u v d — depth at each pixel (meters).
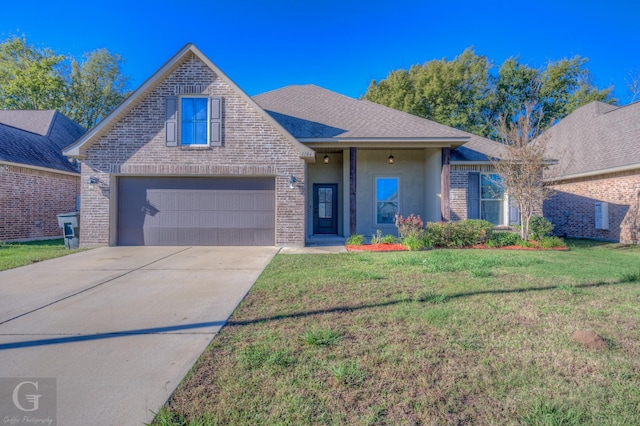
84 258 8.86
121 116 10.88
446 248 10.66
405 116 13.80
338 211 14.48
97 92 31.42
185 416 2.35
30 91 27.23
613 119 16.17
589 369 2.96
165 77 10.93
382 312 4.43
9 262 8.07
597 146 15.33
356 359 3.14
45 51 28.38
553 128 19.81
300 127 12.52
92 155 10.82
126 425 2.28
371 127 12.66
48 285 6.08
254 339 3.63
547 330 3.82
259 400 2.53
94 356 3.29
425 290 5.49
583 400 2.50
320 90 16.48
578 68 29.36
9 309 4.72
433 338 3.61
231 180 11.28
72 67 30.12
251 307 4.72
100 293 5.54
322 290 5.54
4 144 13.05
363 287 5.70
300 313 4.43
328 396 2.57
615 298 5.04
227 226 11.25
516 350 3.32
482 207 13.48
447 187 12.20
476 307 4.62
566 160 16.12
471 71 29.75
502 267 7.38
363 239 12.38
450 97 29.86
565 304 4.75
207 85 10.94
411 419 2.31
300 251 10.15
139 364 3.12
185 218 11.23
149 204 11.20
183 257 9.02
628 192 13.12
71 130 20.11
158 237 11.20
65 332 3.88
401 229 11.11
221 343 3.54
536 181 11.95
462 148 14.44
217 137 10.95
